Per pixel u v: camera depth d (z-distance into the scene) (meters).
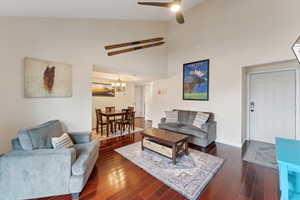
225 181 2.02
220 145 3.53
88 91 3.31
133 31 4.10
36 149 1.85
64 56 2.98
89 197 1.70
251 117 3.99
